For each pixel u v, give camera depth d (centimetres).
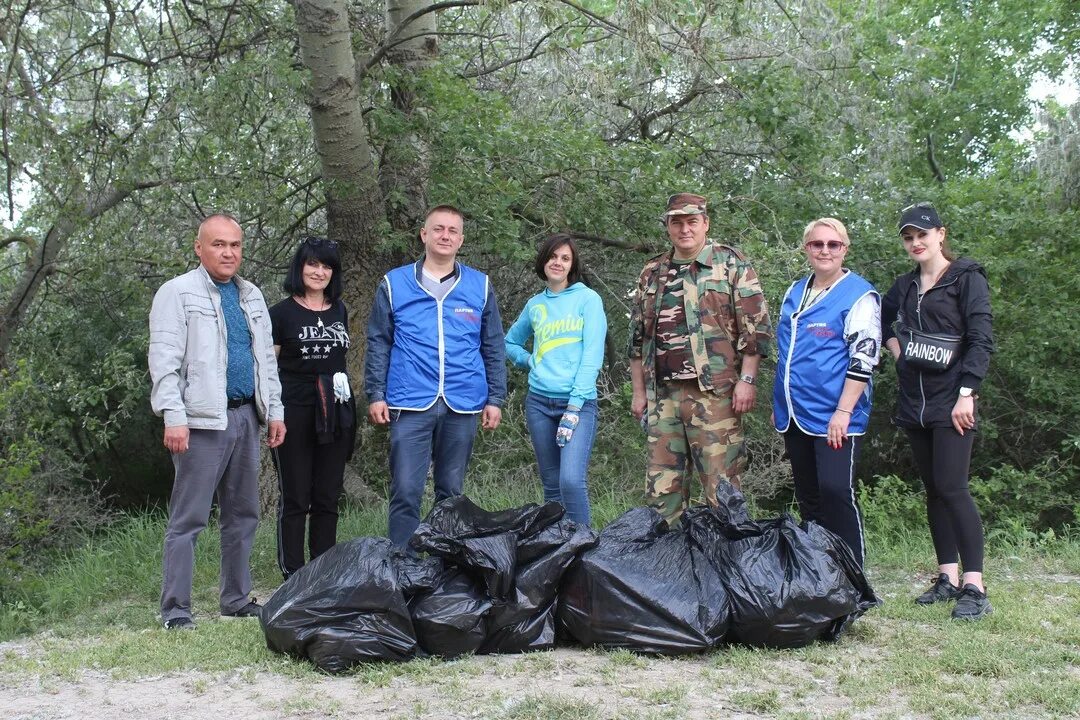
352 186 831
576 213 908
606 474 870
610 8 1047
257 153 929
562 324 546
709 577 430
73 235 996
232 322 509
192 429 494
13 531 645
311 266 551
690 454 538
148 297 1052
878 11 1248
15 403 856
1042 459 1017
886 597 519
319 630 405
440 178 857
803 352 494
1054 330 990
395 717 347
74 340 1212
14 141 900
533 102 1002
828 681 378
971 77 2083
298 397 552
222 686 391
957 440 475
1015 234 1069
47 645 484
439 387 523
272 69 785
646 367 539
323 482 560
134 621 521
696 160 1101
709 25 970
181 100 842
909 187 1099
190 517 498
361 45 919
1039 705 347
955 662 389
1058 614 462
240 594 526
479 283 542
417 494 525
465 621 413
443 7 865
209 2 981
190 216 970
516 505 791
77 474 1026
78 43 1025
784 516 456
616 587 419
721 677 383
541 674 392
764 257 823
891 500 745
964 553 471
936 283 484
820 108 1029
